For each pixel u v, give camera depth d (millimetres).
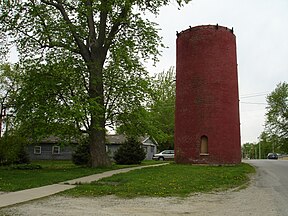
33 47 24203
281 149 76375
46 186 15617
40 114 22297
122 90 24812
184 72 29344
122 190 13906
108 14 24766
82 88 24312
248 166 26203
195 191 13867
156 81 26328
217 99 27984
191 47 29125
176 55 30922
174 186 14766
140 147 34156
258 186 15547
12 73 32188
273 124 75188
